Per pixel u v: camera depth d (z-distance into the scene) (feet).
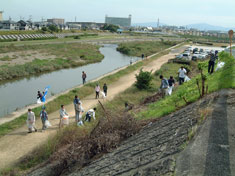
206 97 27.20
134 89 68.95
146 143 21.84
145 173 14.99
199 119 20.75
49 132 41.37
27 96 73.61
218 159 13.97
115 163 20.56
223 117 20.15
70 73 110.32
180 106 30.76
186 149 15.71
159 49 215.31
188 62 114.32
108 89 72.54
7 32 219.61
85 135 33.35
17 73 98.84
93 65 134.51
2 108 61.31
